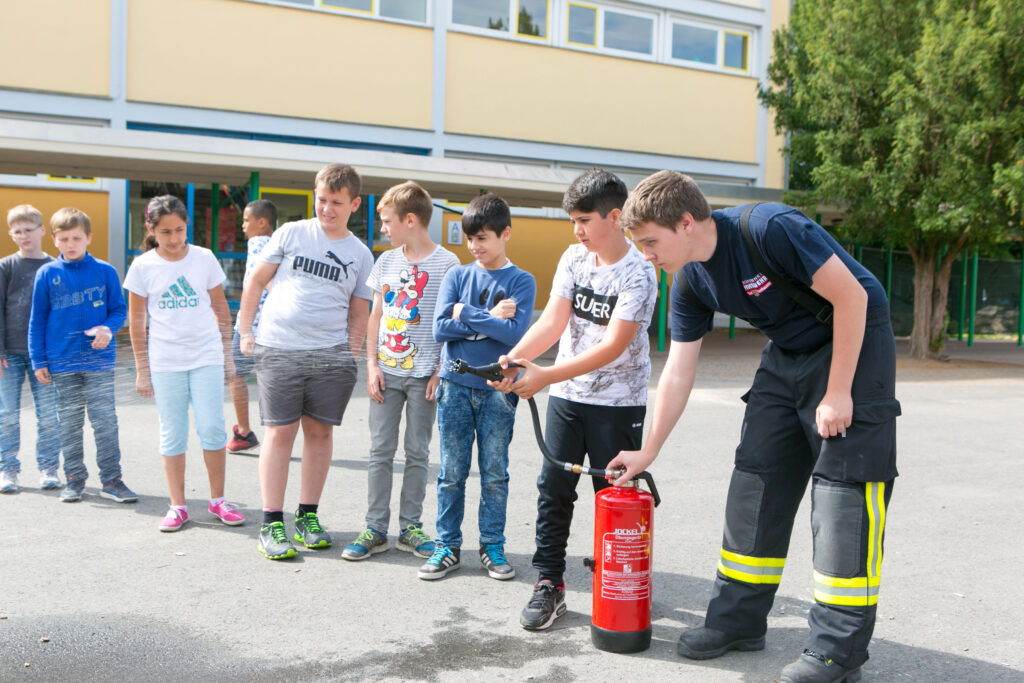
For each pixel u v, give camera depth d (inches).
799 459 116.2
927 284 570.9
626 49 724.0
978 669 114.5
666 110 739.4
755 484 116.1
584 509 192.7
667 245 106.0
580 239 125.9
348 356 160.6
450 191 523.8
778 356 116.0
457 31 647.1
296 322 153.9
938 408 359.6
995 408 361.7
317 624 125.3
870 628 105.4
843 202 553.3
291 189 600.1
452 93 649.6
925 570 154.9
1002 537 175.3
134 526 169.8
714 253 108.0
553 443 131.4
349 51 608.4
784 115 615.8
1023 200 460.4
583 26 703.1
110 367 186.5
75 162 429.4
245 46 575.8
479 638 121.9
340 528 172.9
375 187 524.7
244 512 181.0
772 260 103.9
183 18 556.7
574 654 117.3
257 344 156.7
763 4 776.3
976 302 858.1
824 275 101.3
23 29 517.3
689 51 754.2
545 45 682.2
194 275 169.2
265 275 156.6
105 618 125.6
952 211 484.1
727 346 634.8
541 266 713.0
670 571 152.3
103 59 537.6
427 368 155.7
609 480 122.3
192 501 187.9
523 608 133.6
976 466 244.1
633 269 124.4
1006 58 478.9
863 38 524.4
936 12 486.9
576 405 129.7
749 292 108.3
